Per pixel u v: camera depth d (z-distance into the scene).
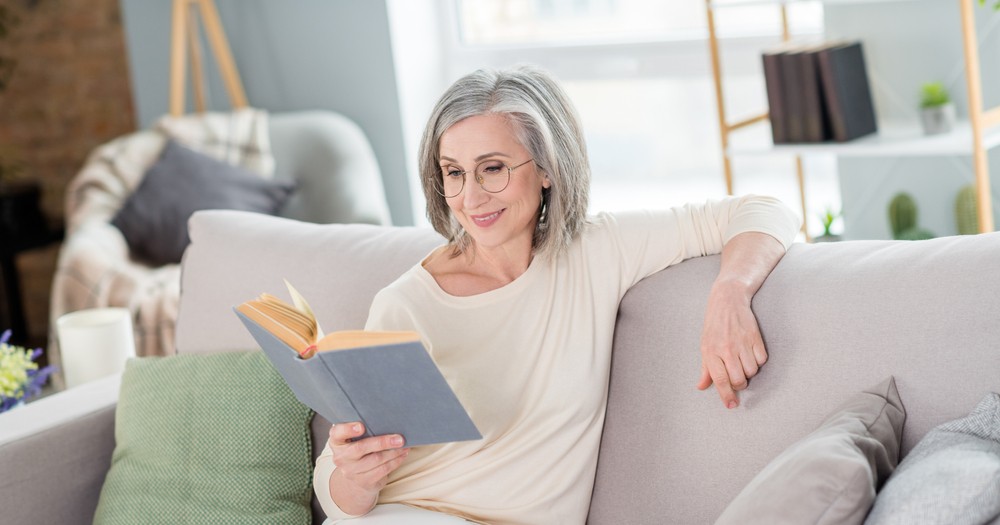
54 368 2.45
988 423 1.34
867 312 1.54
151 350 3.37
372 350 1.34
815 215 3.38
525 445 1.65
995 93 2.97
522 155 1.65
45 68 4.86
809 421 1.53
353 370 1.38
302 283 2.03
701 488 1.60
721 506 1.58
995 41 2.92
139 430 1.99
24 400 2.34
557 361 1.68
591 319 1.71
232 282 2.10
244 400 1.95
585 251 1.75
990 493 1.17
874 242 1.67
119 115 4.82
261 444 1.92
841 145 2.91
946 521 1.17
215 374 1.99
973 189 2.98
